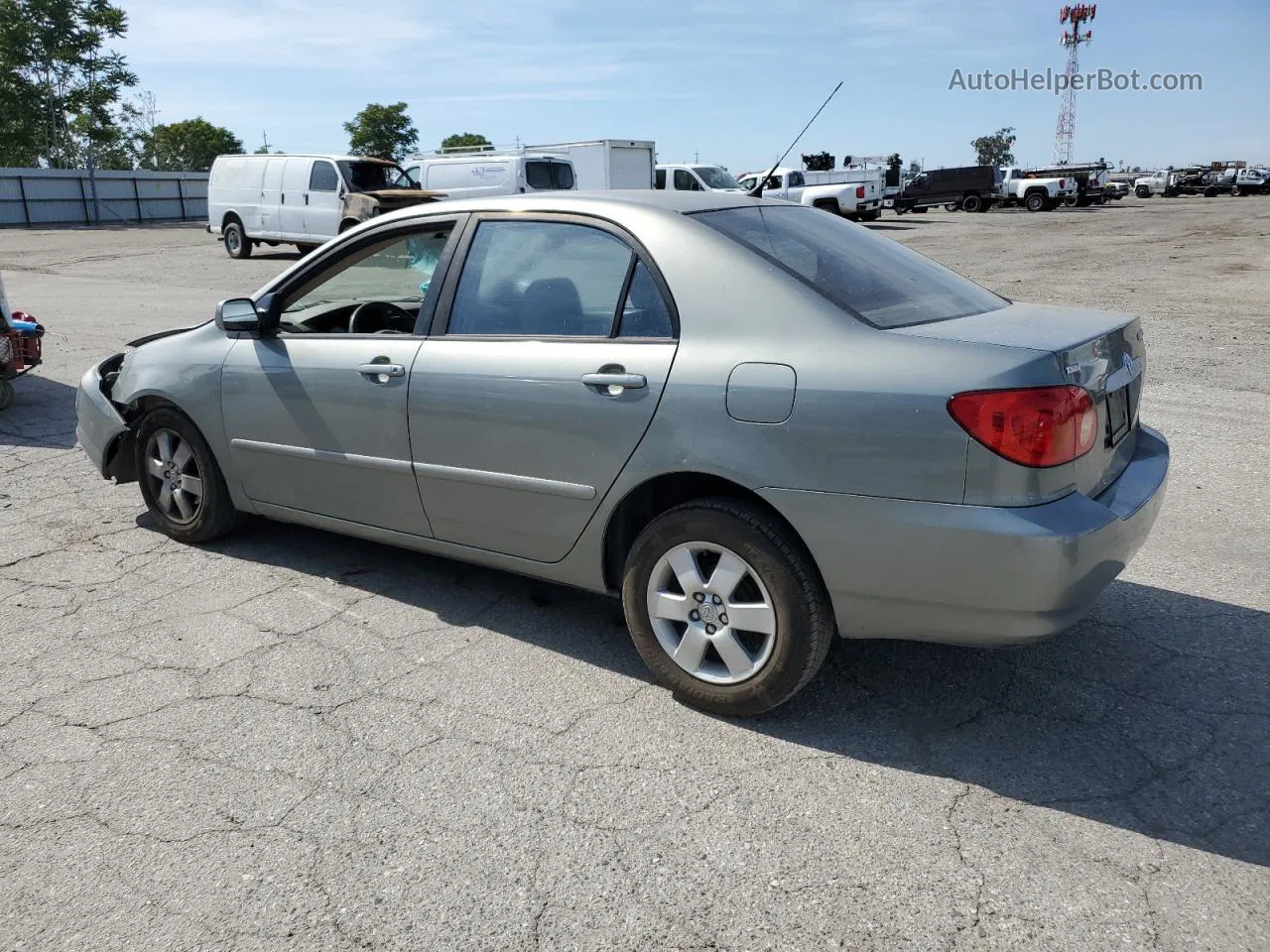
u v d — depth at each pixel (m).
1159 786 2.92
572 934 2.37
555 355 3.48
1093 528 2.80
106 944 2.36
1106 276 16.59
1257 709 3.34
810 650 3.12
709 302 3.21
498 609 4.22
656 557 3.34
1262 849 2.64
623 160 24.98
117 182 44.91
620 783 2.97
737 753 3.12
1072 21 121.19
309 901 2.49
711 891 2.51
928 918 2.40
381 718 3.35
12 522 5.33
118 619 4.13
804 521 2.99
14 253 25.77
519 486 3.60
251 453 4.49
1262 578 4.40
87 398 5.20
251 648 3.87
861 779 2.97
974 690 3.49
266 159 22.36
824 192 30.89
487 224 3.82
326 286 4.49
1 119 59.16
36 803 2.90
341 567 4.68
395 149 81.06
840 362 2.96
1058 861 2.60
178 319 13.03
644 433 3.25
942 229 30.38
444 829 2.77
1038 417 2.73
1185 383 8.26
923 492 2.83
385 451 3.97
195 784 2.98
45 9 59.00
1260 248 21.56
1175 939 2.32
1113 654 3.73
